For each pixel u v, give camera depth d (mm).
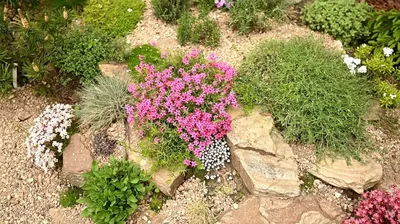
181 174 908
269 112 956
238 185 919
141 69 982
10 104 1091
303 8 1191
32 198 958
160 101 919
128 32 1143
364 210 813
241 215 858
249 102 952
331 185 895
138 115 937
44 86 1089
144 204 910
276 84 962
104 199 853
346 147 921
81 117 990
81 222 914
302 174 913
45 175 983
